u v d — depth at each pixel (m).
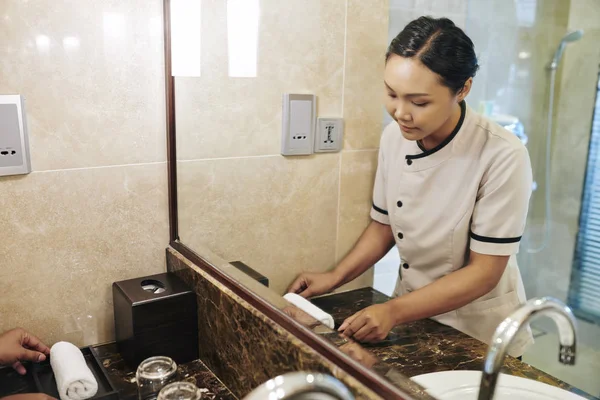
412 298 0.69
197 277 1.12
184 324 1.13
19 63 1.03
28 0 1.01
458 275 0.64
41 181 1.09
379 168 0.76
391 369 0.69
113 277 1.21
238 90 1.00
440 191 0.67
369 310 0.76
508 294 0.58
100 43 1.10
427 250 0.68
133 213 1.21
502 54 0.59
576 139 0.53
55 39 1.05
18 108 1.03
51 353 1.06
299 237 0.89
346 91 0.81
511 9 0.58
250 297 0.96
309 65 0.87
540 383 0.53
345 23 0.80
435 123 0.67
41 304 1.14
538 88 0.57
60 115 1.08
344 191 0.82
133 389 1.04
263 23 0.94
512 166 0.58
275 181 0.94
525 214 0.57
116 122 1.15
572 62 0.54
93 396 0.99
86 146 1.12
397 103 0.72
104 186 1.16
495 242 0.60
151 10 1.14
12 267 1.10
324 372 0.76
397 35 0.71
